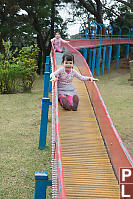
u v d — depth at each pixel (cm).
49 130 916
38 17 2789
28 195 517
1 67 1680
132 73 2133
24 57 1778
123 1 2909
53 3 2864
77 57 977
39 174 390
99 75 2598
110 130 454
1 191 529
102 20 3212
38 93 1672
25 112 1164
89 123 560
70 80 604
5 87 1658
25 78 1694
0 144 782
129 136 835
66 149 472
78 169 420
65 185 384
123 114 1088
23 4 2411
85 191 372
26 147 762
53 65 826
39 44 3108
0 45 2577
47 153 723
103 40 2584
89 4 3462
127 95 1501
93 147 479
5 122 1012
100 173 413
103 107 517
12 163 654
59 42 1269
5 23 2527
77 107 629
